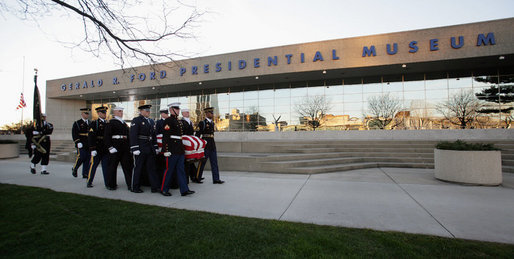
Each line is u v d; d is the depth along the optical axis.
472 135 17.55
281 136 21.70
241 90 25.00
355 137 19.73
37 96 9.27
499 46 16.12
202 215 4.38
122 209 4.72
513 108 18.58
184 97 27.03
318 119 22.59
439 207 4.84
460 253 2.96
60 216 4.32
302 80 22.95
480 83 19.33
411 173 8.95
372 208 4.80
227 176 8.40
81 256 2.98
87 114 8.74
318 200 5.39
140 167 6.33
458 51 16.78
